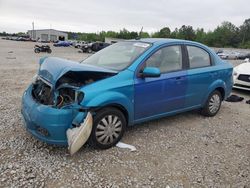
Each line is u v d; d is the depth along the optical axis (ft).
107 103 12.91
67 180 10.93
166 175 11.69
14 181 10.62
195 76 17.17
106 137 13.43
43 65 14.43
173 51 16.33
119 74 13.74
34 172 11.29
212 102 19.25
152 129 16.60
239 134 16.79
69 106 12.30
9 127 15.62
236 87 28.30
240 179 11.71
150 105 15.05
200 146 14.69
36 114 12.32
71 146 11.59
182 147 14.42
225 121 19.03
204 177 11.69
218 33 313.32
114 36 303.07
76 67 12.48
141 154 13.35
